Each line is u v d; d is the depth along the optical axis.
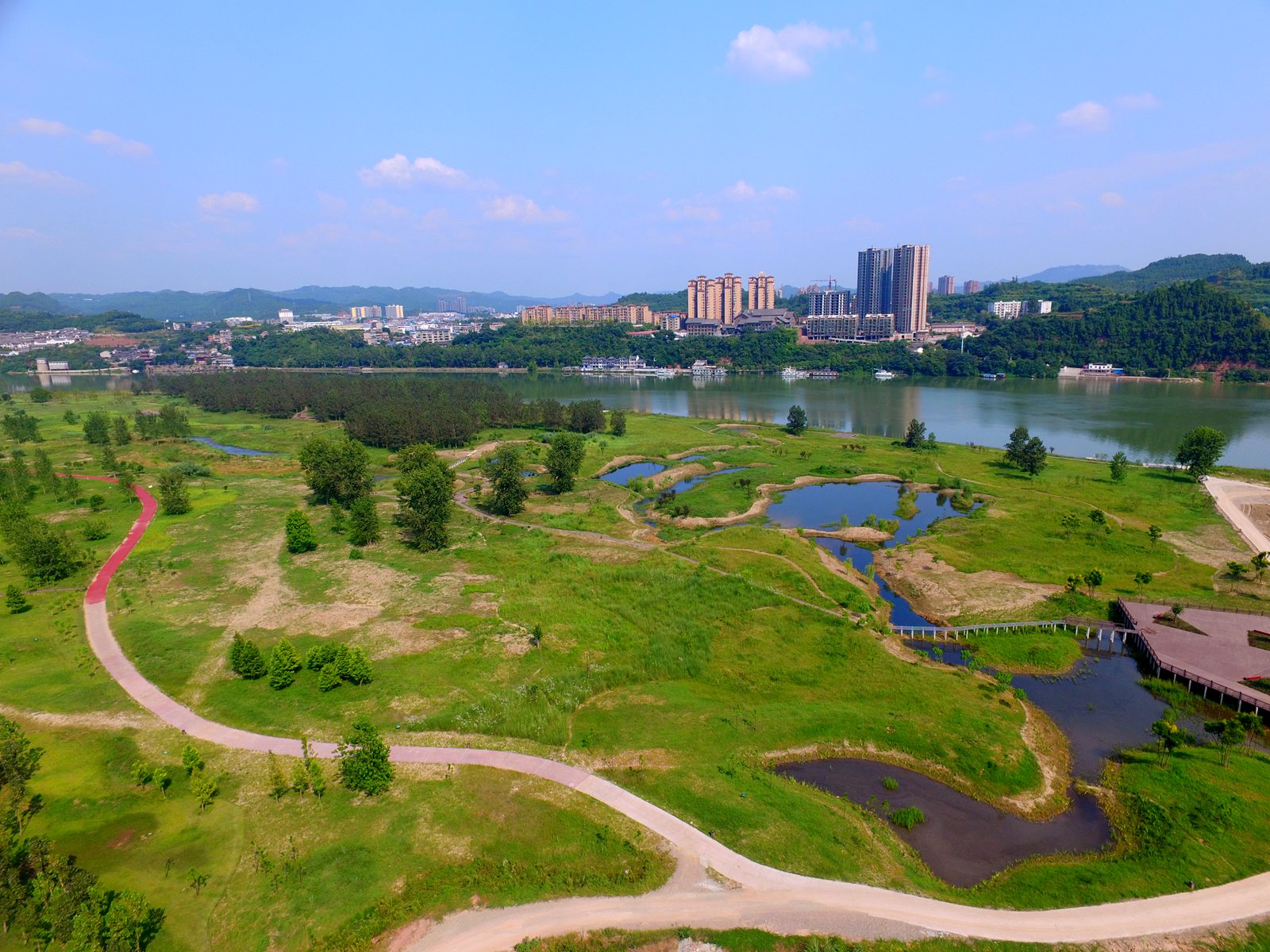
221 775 55.66
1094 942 42.50
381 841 48.81
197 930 41.84
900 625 88.44
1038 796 57.34
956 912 44.62
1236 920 43.97
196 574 100.56
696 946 41.47
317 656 71.88
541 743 61.38
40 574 96.06
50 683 70.06
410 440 195.88
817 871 47.56
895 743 63.38
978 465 168.88
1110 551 108.44
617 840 49.44
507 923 42.94
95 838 49.03
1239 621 83.56
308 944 41.16
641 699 69.19
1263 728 65.69
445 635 81.38
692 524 127.69
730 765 59.12
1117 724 67.31
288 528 109.69
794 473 163.50
